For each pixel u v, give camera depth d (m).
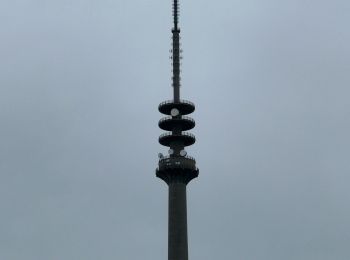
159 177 162.25
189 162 159.12
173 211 156.62
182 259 153.25
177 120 162.25
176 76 168.00
